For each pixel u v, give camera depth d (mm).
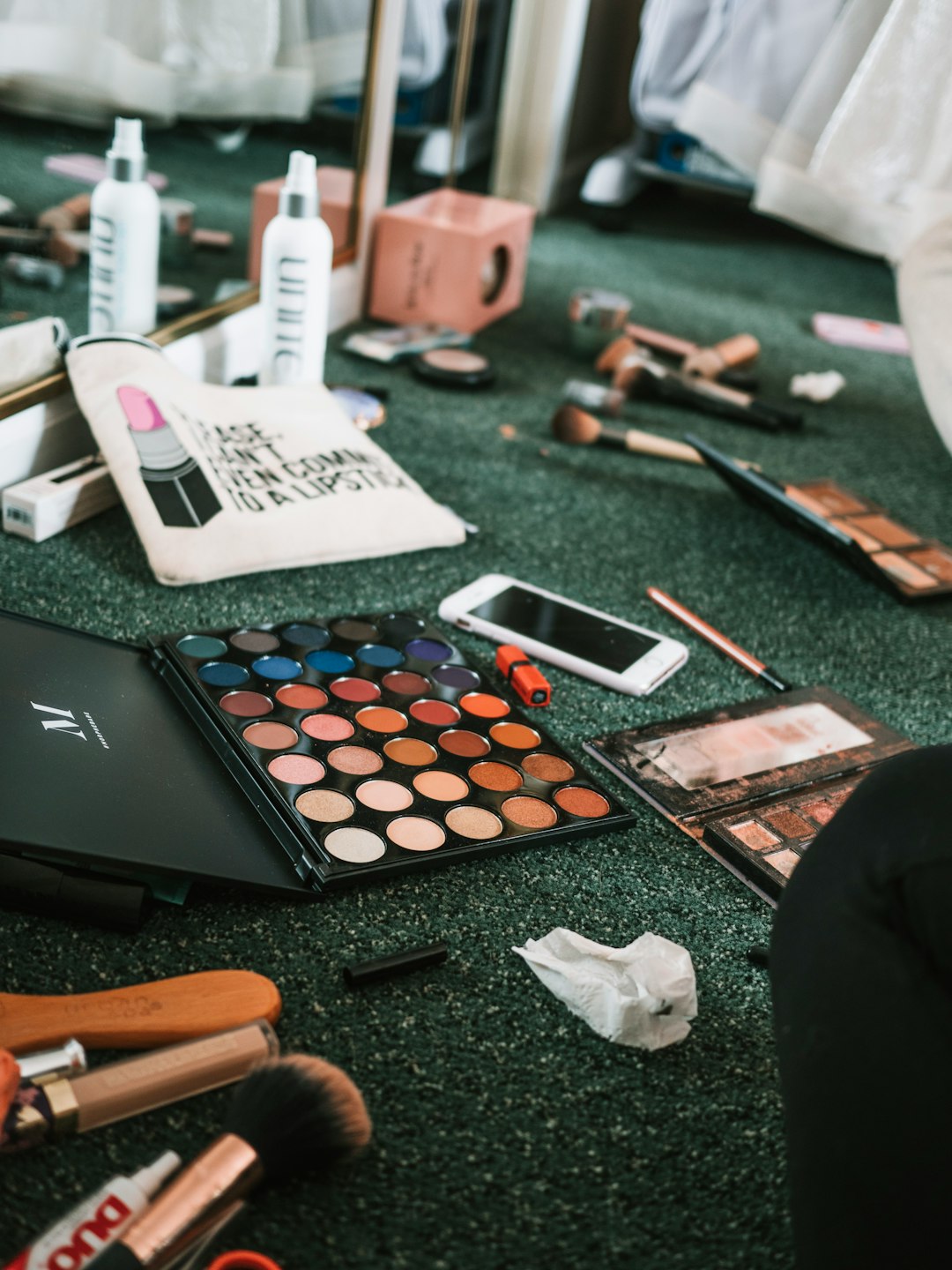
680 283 2602
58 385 1276
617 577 1335
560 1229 612
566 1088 700
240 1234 583
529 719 1001
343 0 1722
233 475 1229
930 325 1609
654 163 2994
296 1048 696
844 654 1254
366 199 1943
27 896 749
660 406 1890
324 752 898
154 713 909
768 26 2334
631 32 3416
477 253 1935
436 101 2697
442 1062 704
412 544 1281
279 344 1457
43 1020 655
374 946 781
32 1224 574
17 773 759
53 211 1416
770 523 1531
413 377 1825
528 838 862
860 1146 466
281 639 1043
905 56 1921
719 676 1167
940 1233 450
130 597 1126
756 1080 729
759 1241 623
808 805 971
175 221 1601
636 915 847
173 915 782
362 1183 621
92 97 1410
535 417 1748
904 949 471
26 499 1175
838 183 2061
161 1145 625
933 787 507
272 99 1668
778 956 545
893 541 1511
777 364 2166
